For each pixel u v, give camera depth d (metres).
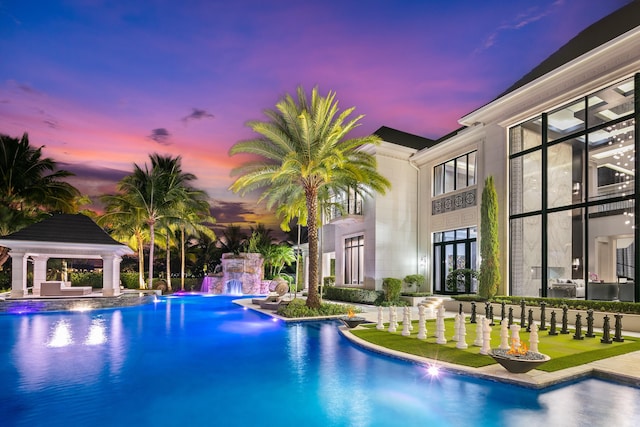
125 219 34.22
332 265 32.88
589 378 7.62
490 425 5.59
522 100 17.88
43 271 26.95
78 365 9.16
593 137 20.27
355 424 5.71
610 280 20.33
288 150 17.58
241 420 5.89
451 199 23.05
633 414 5.92
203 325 15.66
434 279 24.45
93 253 25.19
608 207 20.09
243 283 35.66
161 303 26.14
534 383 6.93
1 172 30.69
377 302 22.69
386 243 24.45
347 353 10.22
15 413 6.16
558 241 19.80
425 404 6.48
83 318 18.17
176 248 43.00
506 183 18.66
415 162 25.92
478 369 7.82
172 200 33.69
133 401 6.71
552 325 11.69
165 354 10.30
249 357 9.88
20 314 19.91
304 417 5.98
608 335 10.33
